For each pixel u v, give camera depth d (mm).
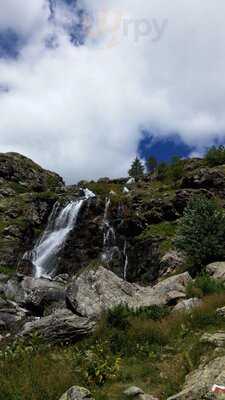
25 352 14359
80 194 56000
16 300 27219
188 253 28094
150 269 37000
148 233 40938
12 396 11242
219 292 20672
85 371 12688
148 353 14594
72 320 16734
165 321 17250
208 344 13758
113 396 11555
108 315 16844
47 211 51375
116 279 22172
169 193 46156
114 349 14961
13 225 46688
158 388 12180
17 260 43562
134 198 46656
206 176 45344
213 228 28141
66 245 45062
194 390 10594
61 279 34625
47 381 11906
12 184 64812
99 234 44781
